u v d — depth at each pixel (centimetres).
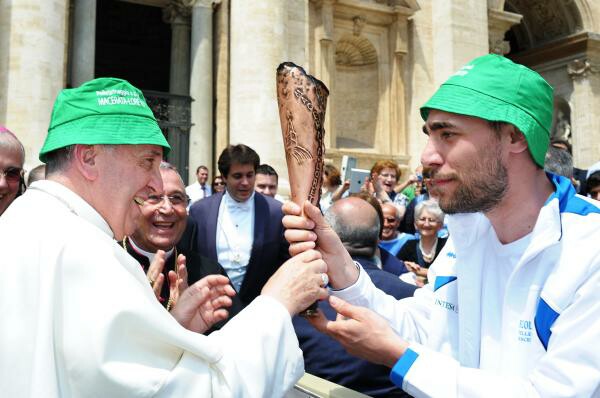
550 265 193
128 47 2617
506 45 2180
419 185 1143
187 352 184
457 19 1927
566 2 2427
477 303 220
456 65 1905
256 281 581
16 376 161
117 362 168
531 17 2598
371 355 212
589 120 2355
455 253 238
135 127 208
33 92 1146
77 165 205
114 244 189
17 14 1152
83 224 186
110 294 171
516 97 193
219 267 414
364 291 240
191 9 1706
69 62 1513
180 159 1559
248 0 1473
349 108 1931
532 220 205
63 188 198
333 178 1008
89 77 1433
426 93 1933
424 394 194
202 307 263
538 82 199
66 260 173
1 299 167
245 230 590
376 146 1889
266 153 1441
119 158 207
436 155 200
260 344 196
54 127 206
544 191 209
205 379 180
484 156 194
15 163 395
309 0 1734
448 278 240
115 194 208
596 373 172
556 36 2527
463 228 222
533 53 2578
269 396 196
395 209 742
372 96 1917
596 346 172
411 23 1938
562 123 2495
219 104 1631
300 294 216
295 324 322
